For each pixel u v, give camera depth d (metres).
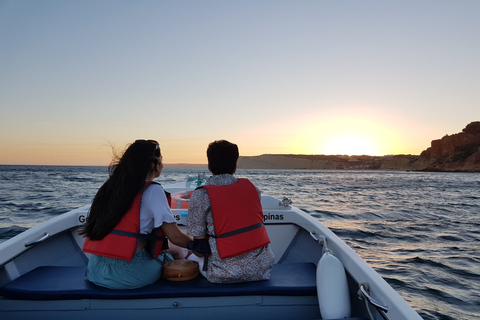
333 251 2.76
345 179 86.50
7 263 2.50
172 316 2.12
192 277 2.28
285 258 3.62
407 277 6.92
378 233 11.98
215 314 2.13
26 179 56.03
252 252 2.19
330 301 1.99
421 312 5.27
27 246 2.71
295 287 2.14
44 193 29.23
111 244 2.08
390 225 13.92
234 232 2.13
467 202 26.06
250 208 2.20
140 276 2.12
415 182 70.38
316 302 2.18
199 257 2.41
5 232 11.62
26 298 2.09
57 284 2.20
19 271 2.59
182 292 2.08
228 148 2.30
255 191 2.28
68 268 2.56
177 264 2.33
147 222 2.14
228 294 2.10
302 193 35.12
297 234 3.69
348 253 2.51
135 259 2.12
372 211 19.08
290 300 2.17
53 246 3.21
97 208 2.16
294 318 2.17
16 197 25.41
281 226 3.67
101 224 2.09
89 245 2.15
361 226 13.58
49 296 2.07
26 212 16.89
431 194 35.34
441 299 5.79
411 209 20.55
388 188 46.78
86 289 2.11
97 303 2.11
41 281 2.26
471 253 9.02
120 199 2.09
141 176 2.14
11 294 2.10
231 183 2.27
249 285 2.17
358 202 25.11
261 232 2.22
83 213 3.47
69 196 26.44
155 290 2.10
